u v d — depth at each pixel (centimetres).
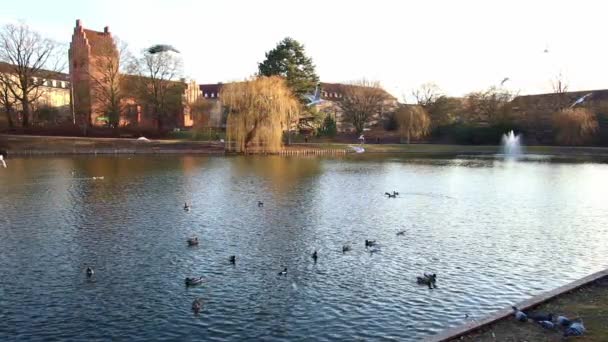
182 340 1400
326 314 1579
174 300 1688
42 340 1394
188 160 7194
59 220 2912
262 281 1877
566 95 12862
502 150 10394
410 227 2828
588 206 3588
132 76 10825
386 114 14200
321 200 3709
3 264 2064
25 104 9731
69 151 8294
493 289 1806
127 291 1767
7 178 4856
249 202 3584
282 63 10531
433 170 6172
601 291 1485
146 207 3347
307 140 11269
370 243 2395
